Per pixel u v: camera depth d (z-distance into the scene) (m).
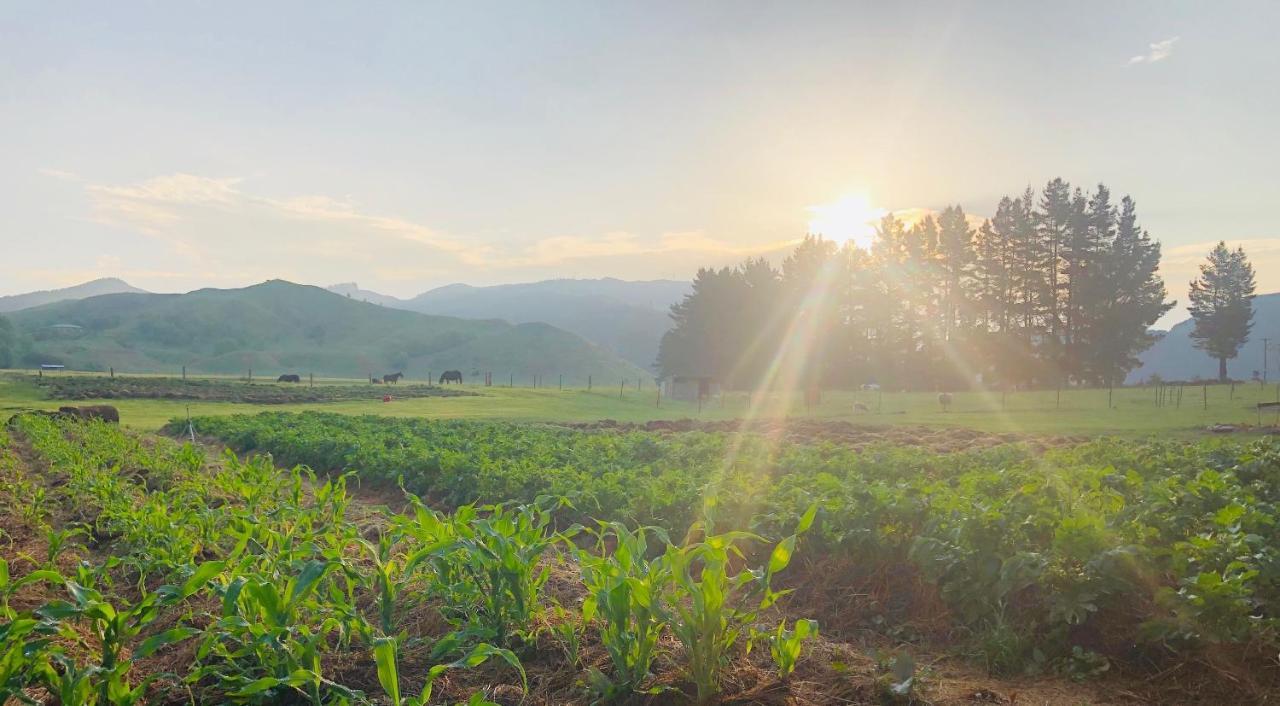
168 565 7.14
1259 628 6.04
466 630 5.39
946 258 86.00
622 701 5.41
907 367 86.19
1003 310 84.00
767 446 19.08
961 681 6.31
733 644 6.04
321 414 35.44
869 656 6.88
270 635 5.04
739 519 9.78
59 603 4.74
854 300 88.00
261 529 7.18
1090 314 78.88
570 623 6.29
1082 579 6.66
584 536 11.18
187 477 13.72
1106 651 6.48
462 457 15.16
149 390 58.53
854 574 8.55
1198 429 28.33
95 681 4.84
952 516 7.96
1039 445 22.08
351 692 4.74
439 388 73.06
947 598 7.45
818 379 86.62
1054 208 80.06
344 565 5.88
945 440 25.20
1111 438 22.27
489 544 6.23
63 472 16.05
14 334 175.25
